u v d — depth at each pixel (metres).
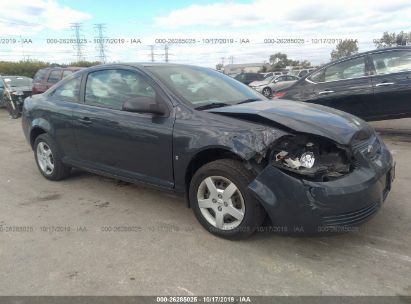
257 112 3.53
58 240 3.69
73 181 5.47
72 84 5.14
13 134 10.05
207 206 3.64
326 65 7.82
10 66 39.69
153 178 4.09
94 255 3.39
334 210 3.04
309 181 3.06
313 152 3.17
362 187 3.12
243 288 2.87
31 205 4.62
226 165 3.39
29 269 3.19
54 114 5.14
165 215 4.21
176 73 4.39
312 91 7.91
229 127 3.46
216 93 4.28
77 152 4.94
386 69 7.16
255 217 3.33
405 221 3.87
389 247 3.38
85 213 4.33
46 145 5.44
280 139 3.22
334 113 3.85
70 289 2.91
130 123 4.13
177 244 3.55
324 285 2.87
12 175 5.91
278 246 3.45
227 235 3.53
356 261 3.18
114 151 4.40
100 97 4.68
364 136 3.56
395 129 8.72
